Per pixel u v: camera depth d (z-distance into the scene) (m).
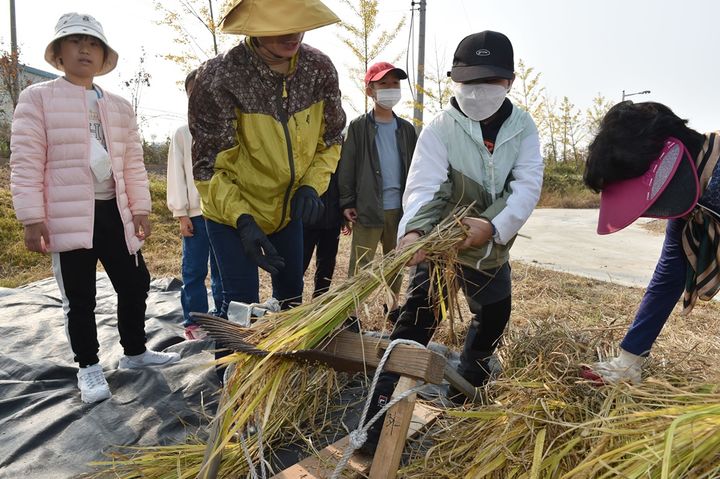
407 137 4.66
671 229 2.28
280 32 2.48
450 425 2.37
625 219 1.93
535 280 6.39
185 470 2.30
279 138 2.84
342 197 4.51
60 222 3.14
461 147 2.63
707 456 1.66
